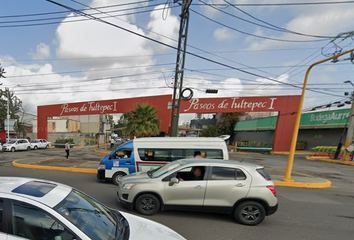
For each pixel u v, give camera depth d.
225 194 4.03
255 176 4.10
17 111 33.94
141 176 4.66
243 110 20.36
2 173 8.53
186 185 4.11
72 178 7.84
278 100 20.31
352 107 16.20
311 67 7.22
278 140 20.69
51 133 31.30
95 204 2.47
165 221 4.06
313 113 22.66
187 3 9.62
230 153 21.17
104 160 7.02
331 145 21.55
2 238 1.69
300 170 11.89
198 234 3.59
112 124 57.16
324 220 4.48
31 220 1.80
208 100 20.33
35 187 2.18
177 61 10.74
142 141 6.91
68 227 1.78
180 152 6.63
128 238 2.04
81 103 23.47
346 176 10.53
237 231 3.76
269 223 4.20
